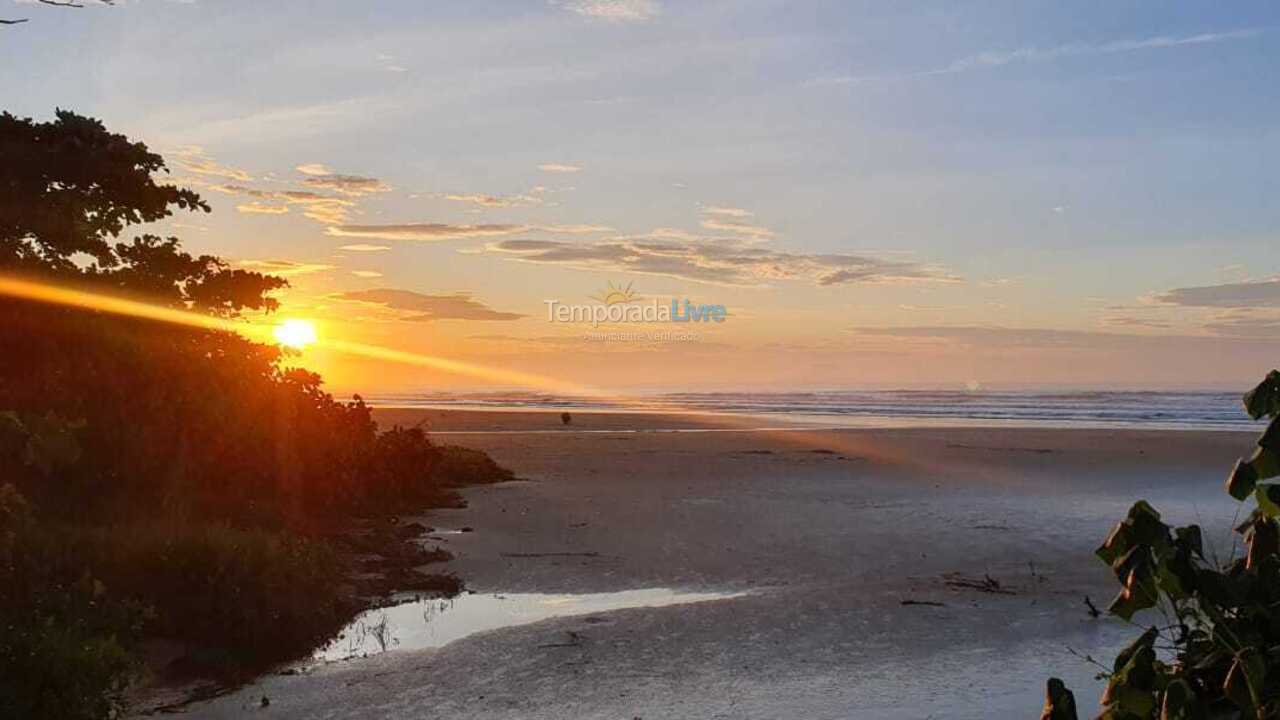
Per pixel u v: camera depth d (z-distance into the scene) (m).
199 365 16.11
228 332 17.08
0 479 12.93
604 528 19.14
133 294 15.12
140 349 14.98
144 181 13.48
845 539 17.94
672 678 9.98
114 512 13.86
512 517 20.41
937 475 28.50
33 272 12.92
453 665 10.48
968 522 19.78
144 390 14.95
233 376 16.95
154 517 14.11
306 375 19.67
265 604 11.28
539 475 28.05
